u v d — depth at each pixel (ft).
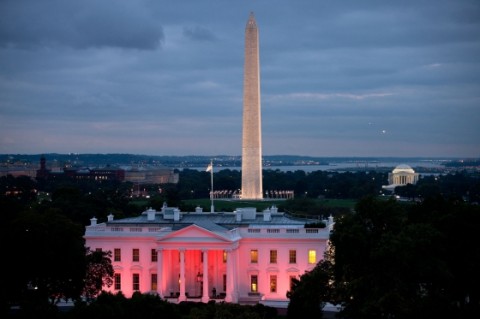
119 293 650.02
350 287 650.43
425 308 625.00
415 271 654.94
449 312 625.82
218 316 640.17
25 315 634.84
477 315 625.82
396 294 622.54
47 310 633.61
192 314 653.71
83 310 614.34
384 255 643.04
